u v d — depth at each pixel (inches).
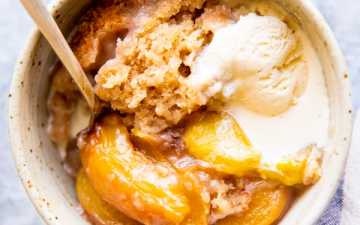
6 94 15.1
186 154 12.1
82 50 12.2
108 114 12.3
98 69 12.4
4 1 15.1
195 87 11.8
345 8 14.4
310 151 11.9
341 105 11.7
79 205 12.8
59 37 11.1
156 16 12.1
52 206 12.3
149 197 11.8
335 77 11.7
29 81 12.1
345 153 11.7
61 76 12.6
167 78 11.9
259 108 12.1
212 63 11.9
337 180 11.7
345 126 11.6
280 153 12.0
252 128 12.1
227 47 11.8
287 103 12.0
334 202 13.5
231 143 11.9
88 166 12.1
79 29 12.5
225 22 12.1
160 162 12.1
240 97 12.0
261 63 11.8
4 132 15.1
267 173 11.9
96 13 12.4
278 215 12.1
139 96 11.9
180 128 12.2
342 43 14.4
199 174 11.9
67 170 12.9
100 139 12.1
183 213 11.7
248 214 12.1
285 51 11.9
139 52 12.0
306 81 12.1
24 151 12.1
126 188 11.8
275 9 12.1
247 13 12.2
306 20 11.8
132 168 11.9
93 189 12.5
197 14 12.3
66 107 12.7
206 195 11.7
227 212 11.8
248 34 11.8
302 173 11.8
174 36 12.0
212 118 12.1
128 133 12.2
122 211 12.1
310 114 12.1
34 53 12.0
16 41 15.1
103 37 12.2
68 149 12.8
